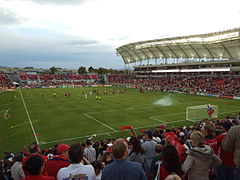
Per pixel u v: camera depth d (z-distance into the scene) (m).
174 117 29.81
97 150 11.45
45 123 27.08
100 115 31.67
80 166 4.21
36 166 3.89
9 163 9.23
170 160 4.18
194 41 64.25
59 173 4.18
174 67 91.62
